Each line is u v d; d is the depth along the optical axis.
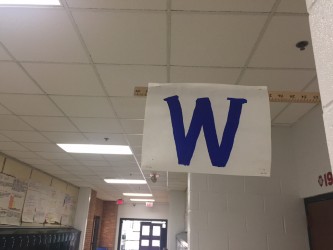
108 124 3.93
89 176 7.96
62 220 8.63
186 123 1.41
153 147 1.38
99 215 13.62
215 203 3.21
